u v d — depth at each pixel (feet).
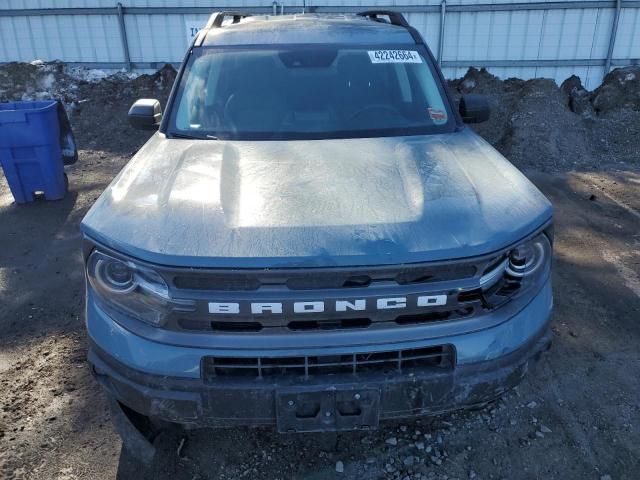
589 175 22.18
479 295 6.43
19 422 8.64
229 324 6.25
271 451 8.04
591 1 33.09
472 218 6.72
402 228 6.46
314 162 8.27
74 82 32.12
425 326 6.39
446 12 34.01
